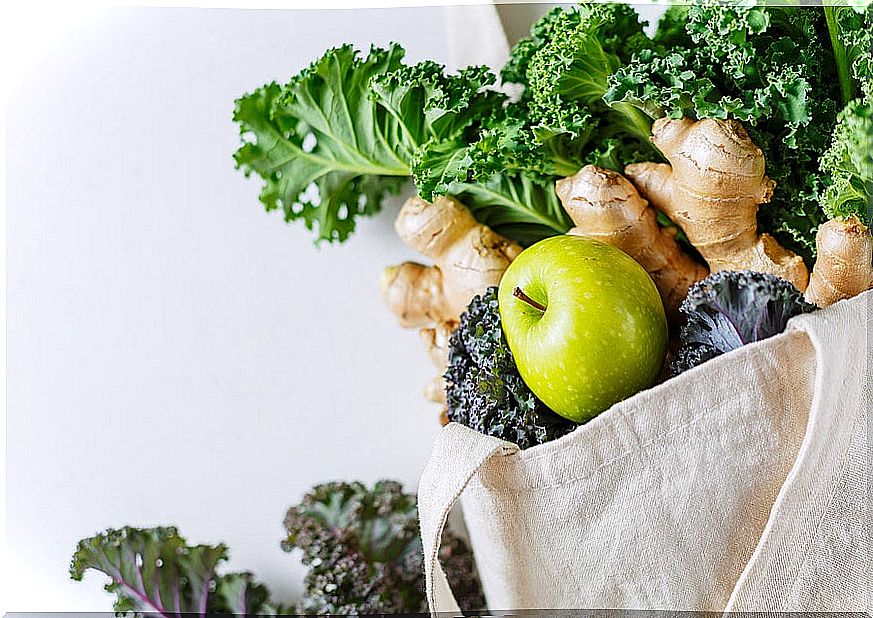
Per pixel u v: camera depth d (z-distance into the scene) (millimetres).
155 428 923
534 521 613
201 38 891
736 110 645
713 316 608
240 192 906
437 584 681
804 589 559
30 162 898
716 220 675
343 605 859
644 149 755
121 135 899
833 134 644
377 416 932
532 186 789
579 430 580
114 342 915
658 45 714
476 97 742
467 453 582
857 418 555
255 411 927
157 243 910
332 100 780
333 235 863
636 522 585
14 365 913
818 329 534
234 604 884
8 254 905
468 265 779
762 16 642
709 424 566
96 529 923
